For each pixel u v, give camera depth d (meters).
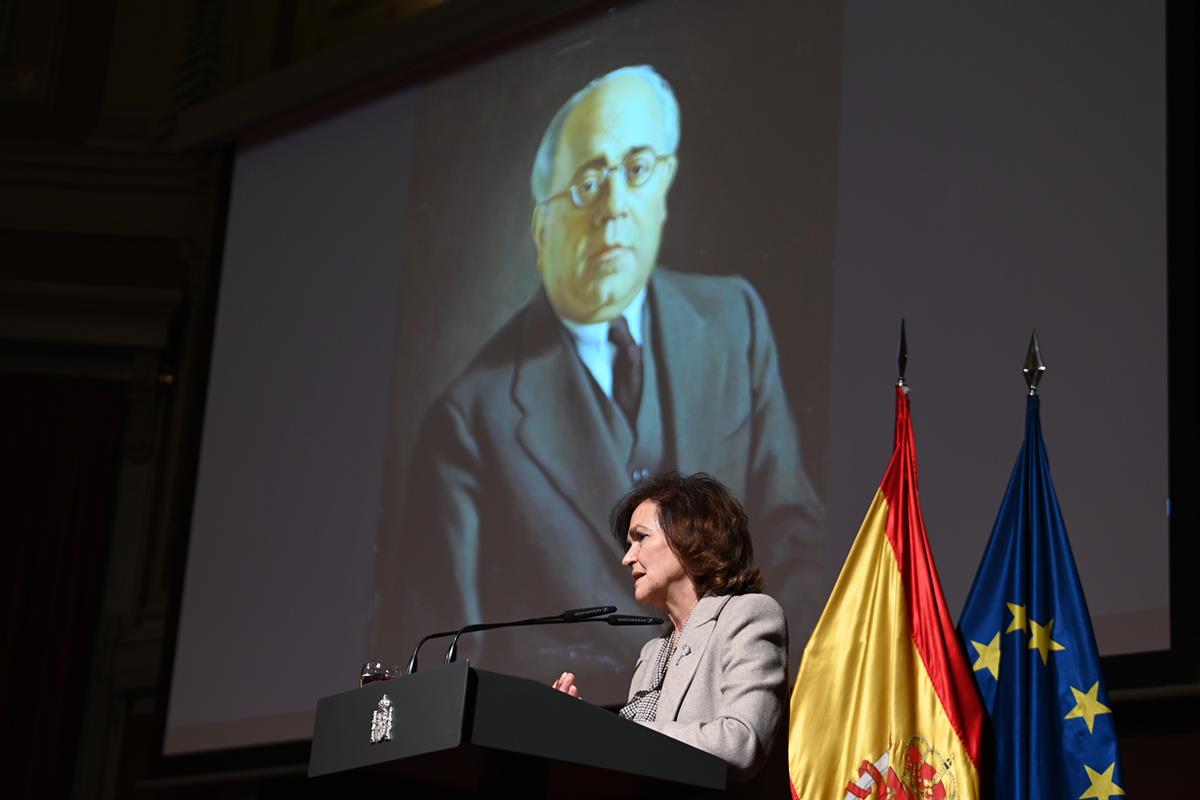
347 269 6.01
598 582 4.72
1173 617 3.46
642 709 2.55
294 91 6.37
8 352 7.40
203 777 5.54
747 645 2.42
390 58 6.07
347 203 6.12
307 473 5.78
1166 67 3.88
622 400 4.91
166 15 7.87
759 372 4.56
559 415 5.08
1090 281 3.86
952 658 2.67
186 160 7.48
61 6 7.91
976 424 3.96
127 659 6.82
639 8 5.43
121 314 7.32
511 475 5.12
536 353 5.25
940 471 3.99
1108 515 3.63
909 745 2.62
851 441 4.24
